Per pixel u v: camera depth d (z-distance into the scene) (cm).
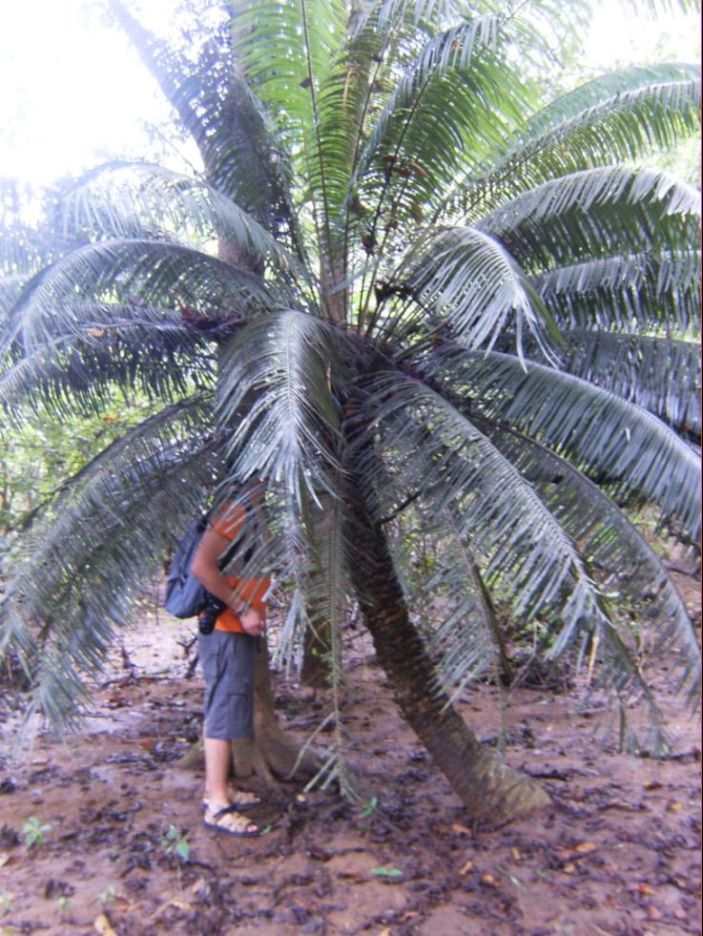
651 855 364
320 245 425
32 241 348
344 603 304
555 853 366
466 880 344
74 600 317
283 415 252
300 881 340
